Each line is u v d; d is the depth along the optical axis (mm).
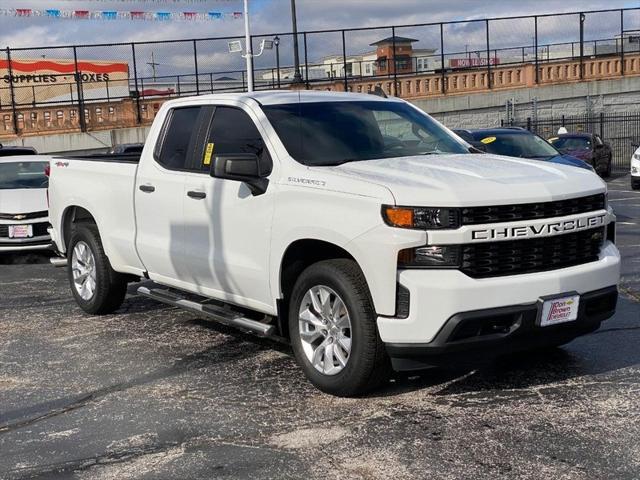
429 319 4523
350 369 4902
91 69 32812
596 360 5719
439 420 4656
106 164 7316
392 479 3900
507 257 4680
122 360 6223
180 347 6551
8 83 31156
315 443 4391
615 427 4453
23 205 11586
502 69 32438
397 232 4551
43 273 10727
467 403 4926
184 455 4297
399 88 31125
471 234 4531
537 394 5043
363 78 30750
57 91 32344
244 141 5844
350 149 5656
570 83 32844
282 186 5309
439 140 6223
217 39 29453
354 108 6129
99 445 4480
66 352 6523
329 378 5074
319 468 4059
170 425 4758
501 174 4965
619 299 7660
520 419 4629
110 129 27453
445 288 4484
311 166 5309
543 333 4871
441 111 31484
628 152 33125
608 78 33250
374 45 32500
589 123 32938
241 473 4035
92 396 5367
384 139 5914
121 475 4062
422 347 4582
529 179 4895
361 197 4754
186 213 6195
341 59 33625
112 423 4832
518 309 4621
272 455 4250
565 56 35844
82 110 27094
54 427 4801
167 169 6484
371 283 4695
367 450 4266
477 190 4613
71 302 8602
